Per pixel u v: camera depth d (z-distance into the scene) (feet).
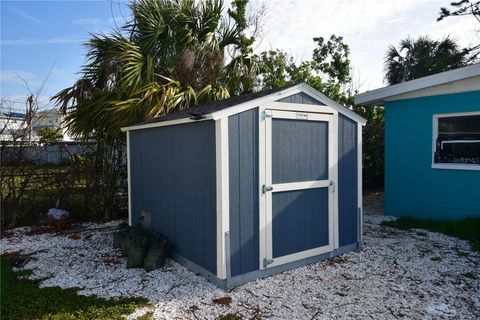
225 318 9.64
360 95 23.43
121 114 19.43
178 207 14.14
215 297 10.99
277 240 12.96
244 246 12.03
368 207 26.40
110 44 22.38
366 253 15.31
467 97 19.22
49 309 10.21
